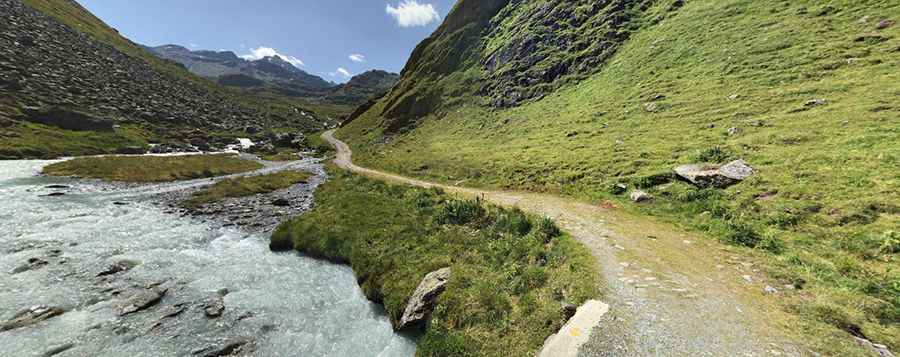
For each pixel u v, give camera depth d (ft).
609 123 130.82
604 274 39.09
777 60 113.91
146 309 47.21
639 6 225.76
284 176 159.43
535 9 301.84
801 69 103.50
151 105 297.12
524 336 34.65
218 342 41.63
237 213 98.53
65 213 87.15
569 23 253.65
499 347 35.01
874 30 103.71
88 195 107.96
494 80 265.95
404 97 328.29
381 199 99.45
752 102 98.37
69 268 57.21
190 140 264.52
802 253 39.34
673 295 34.04
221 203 109.60
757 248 43.11
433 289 46.80
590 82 188.75
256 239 78.74
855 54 97.76
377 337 44.06
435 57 370.94
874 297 30.04
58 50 276.82
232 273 60.44
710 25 159.63
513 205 74.74
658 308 31.91
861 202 44.11
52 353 37.70
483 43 342.03
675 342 27.27
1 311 43.88
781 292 33.24
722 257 42.39
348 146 322.55
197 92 426.92
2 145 152.97
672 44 165.27
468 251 57.82
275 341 42.75
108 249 66.54
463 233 65.26
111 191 116.47
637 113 128.36
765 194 54.29
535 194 88.48
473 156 148.05
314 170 194.18
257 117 474.49
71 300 47.80
